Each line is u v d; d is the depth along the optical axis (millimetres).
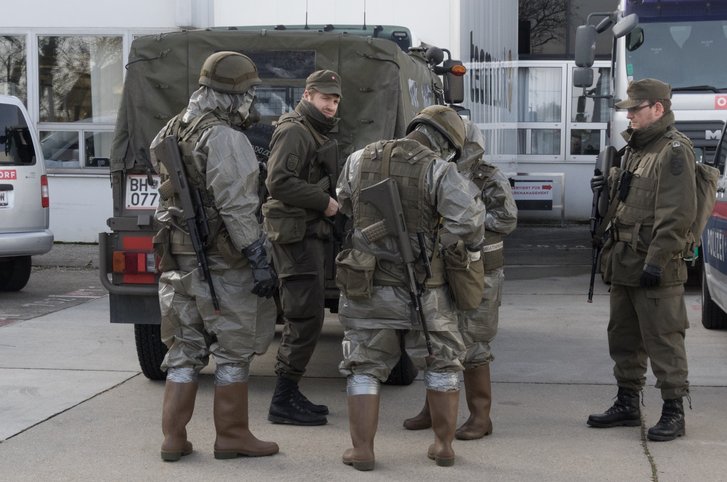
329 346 11281
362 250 6797
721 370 10102
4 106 14500
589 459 7219
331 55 9219
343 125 9172
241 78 6926
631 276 7684
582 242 21406
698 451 7418
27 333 11992
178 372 7094
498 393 9188
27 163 14625
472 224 6617
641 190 7637
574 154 24016
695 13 16328
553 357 10734
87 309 13781
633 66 16391
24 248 14461
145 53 9344
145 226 9055
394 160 6773
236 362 7039
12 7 19797
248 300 6941
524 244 21156
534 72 23922
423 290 6730
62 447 7461
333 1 14039
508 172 19234
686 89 16188
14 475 6832
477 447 7508
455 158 7188
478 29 15031
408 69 9656
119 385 9414
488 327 7672
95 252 19156
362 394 6910
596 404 8805
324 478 6754
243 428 7184
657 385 7730
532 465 7066
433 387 6973
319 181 7992
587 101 23859
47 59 20000
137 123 9297
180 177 6785
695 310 13727
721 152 12000
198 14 19297
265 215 7930
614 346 8062
